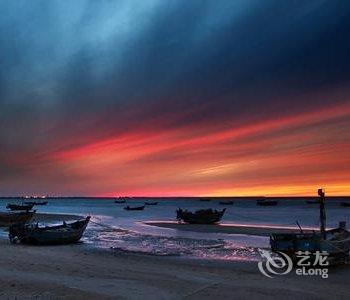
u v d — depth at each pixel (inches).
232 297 556.1
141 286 607.2
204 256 954.7
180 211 2437.3
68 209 5521.7
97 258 901.8
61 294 548.7
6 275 664.4
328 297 569.3
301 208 5492.1
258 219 2893.7
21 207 4259.4
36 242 1210.6
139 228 1886.1
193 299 542.3
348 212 4028.1
